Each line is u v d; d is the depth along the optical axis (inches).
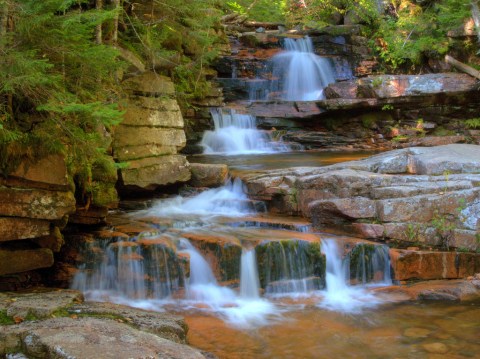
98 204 259.0
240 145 512.4
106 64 232.4
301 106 551.5
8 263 217.2
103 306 198.7
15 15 191.5
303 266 264.7
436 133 555.5
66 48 205.5
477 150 345.4
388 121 555.8
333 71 656.4
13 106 210.5
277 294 259.1
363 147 534.6
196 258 258.4
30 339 156.4
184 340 187.8
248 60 633.6
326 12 789.2
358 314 234.5
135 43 350.6
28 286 235.9
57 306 187.0
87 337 156.7
